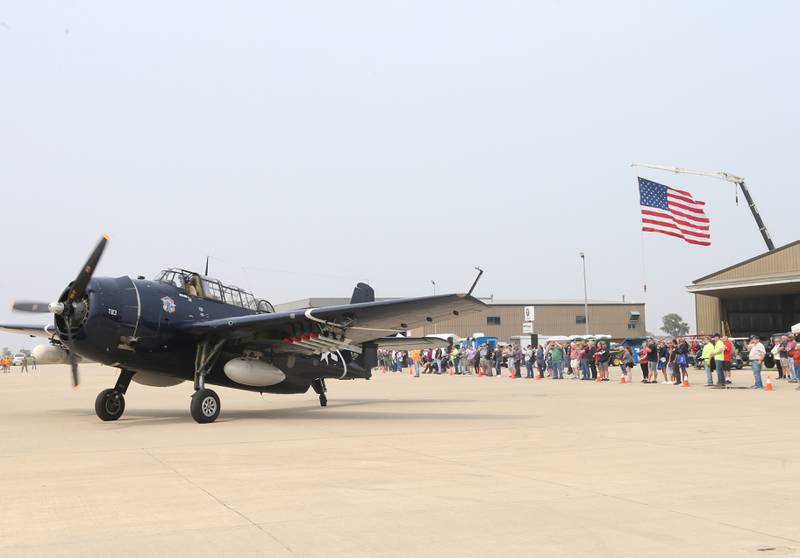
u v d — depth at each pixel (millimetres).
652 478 7336
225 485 7074
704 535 5059
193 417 13734
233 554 4648
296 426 13055
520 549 4742
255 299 16828
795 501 6191
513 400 19828
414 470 7930
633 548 4742
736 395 20688
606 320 83312
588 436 11078
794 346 24984
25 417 15617
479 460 8656
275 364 16188
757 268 43812
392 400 20359
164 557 4602
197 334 14406
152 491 6797
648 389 24328
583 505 6055
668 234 34312
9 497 6562
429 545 4844
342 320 14539
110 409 14477
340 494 6570
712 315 49750
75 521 5590
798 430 11711
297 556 4602
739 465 8164
